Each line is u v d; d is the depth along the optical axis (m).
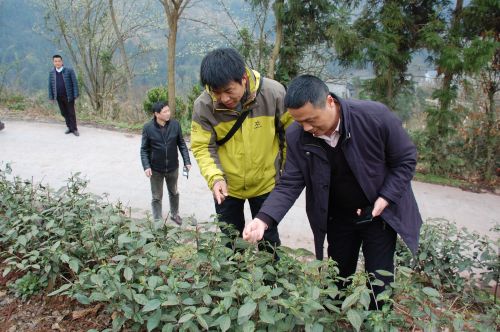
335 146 2.08
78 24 15.80
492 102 7.12
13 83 12.57
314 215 2.35
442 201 6.24
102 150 7.80
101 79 16.58
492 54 6.28
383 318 1.78
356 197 2.23
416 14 7.21
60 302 2.69
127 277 2.03
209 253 2.12
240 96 2.18
